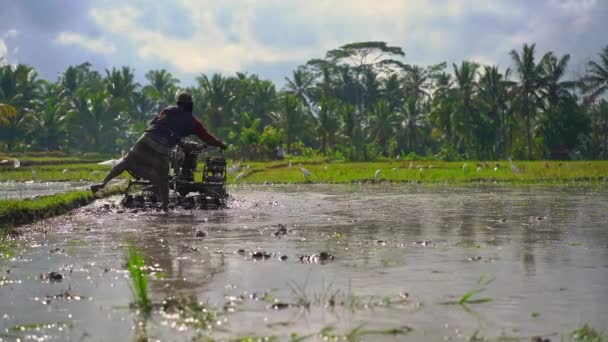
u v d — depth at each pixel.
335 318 4.38
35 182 33.62
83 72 111.19
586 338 3.88
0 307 4.73
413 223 10.52
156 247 7.66
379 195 19.16
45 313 4.53
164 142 12.97
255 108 86.88
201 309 4.61
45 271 6.11
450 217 11.59
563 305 4.70
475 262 6.54
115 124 88.12
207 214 12.30
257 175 35.62
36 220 10.93
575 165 43.53
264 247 7.65
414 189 23.14
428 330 4.08
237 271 6.04
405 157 73.94
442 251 7.30
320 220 11.08
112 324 4.25
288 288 5.29
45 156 71.38
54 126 78.12
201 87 78.50
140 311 4.57
